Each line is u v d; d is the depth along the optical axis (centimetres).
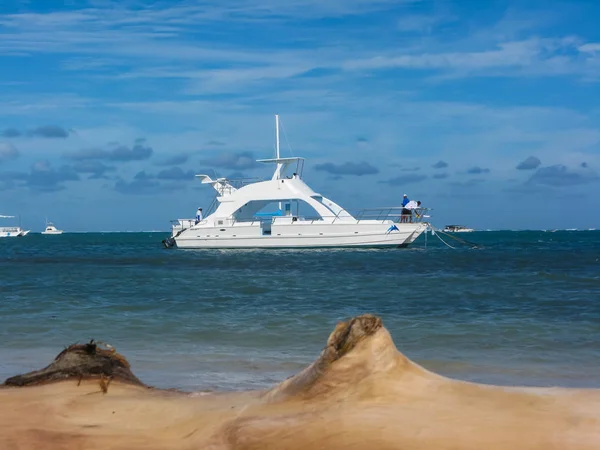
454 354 1031
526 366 945
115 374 620
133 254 5125
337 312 1538
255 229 4762
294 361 981
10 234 16762
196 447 420
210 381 848
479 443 356
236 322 1365
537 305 1675
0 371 896
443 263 3675
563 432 367
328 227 4588
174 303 1711
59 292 2012
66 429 485
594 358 993
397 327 1301
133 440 456
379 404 411
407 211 4631
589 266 3478
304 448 373
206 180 5006
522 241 10269
